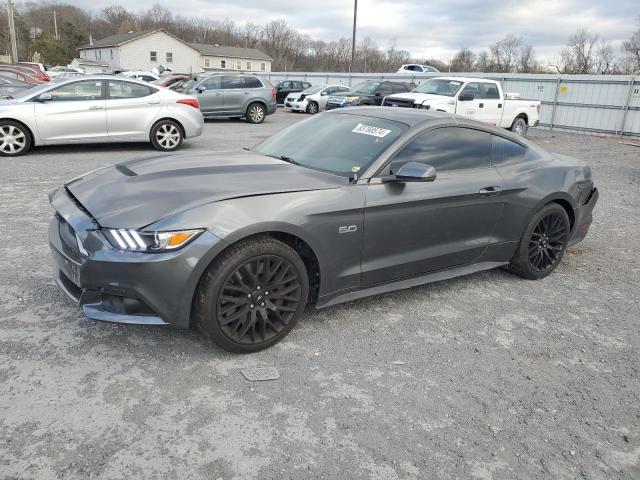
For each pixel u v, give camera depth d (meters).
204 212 3.00
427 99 14.74
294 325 3.45
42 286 4.05
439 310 4.11
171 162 3.79
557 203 4.81
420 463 2.46
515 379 3.22
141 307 2.99
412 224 3.81
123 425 2.57
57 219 3.49
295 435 2.59
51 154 10.12
